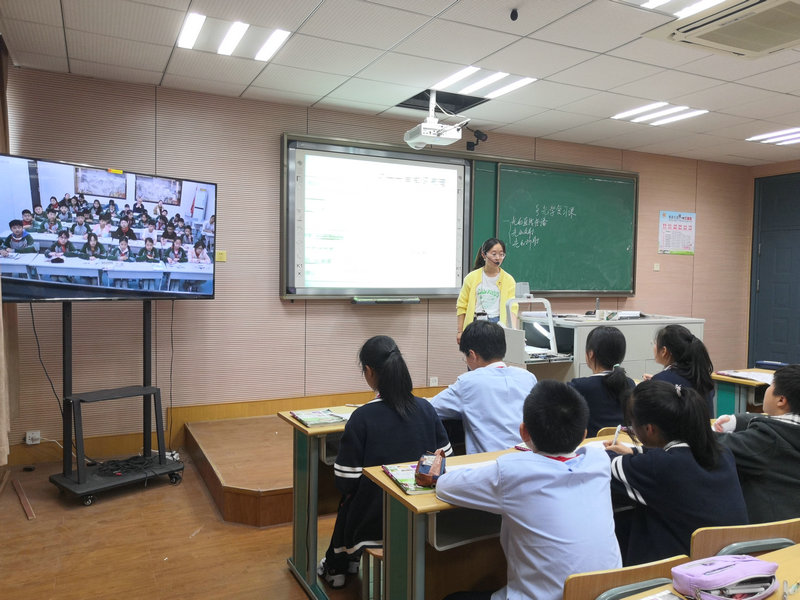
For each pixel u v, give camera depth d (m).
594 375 2.45
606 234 6.13
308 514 2.41
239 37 3.34
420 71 3.89
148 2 2.90
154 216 3.54
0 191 2.91
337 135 4.89
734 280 7.14
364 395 5.05
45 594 2.38
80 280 3.23
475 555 1.98
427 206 5.20
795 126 5.26
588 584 1.21
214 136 4.43
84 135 4.00
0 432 2.64
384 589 1.77
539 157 5.79
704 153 6.41
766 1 2.75
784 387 1.87
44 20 3.11
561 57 3.60
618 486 1.58
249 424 4.39
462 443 2.75
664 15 2.98
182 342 4.36
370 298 4.93
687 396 1.53
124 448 4.17
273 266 4.67
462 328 4.12
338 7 2.95
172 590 2.43
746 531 1.39
